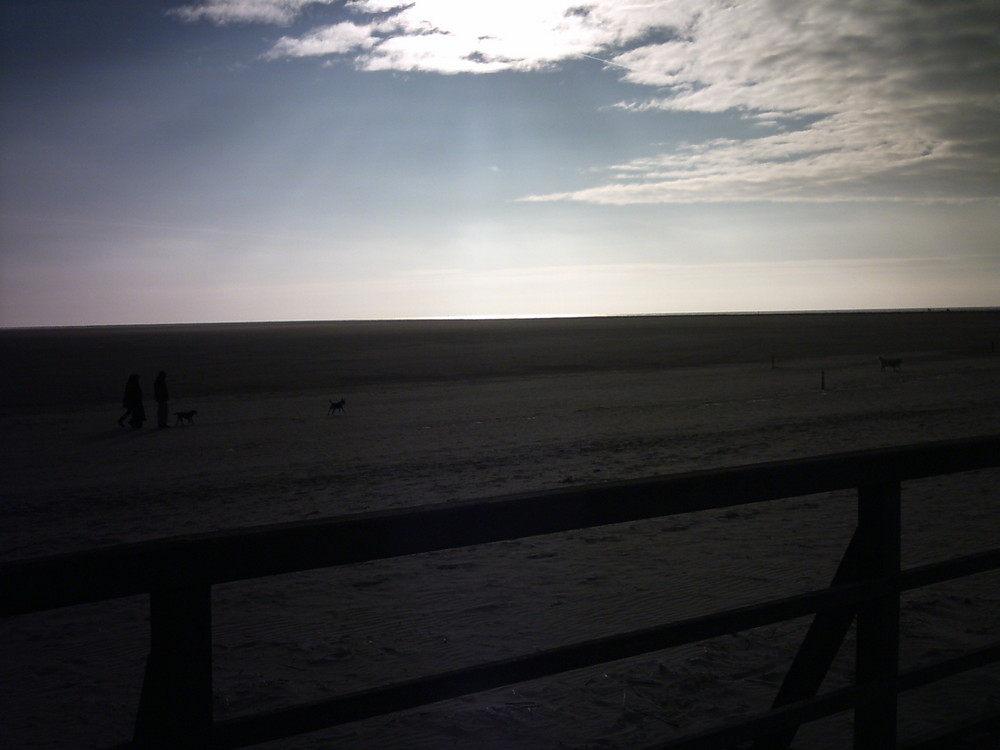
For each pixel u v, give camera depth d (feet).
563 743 14.05
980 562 10.00
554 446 61.05
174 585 5.75
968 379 119.65
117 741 15.33
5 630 22.97
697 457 52.85
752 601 22.12
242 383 153.99
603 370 166.20
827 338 298.15
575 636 19.79
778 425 69.72
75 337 586.04
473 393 119.85
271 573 6.09
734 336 335.67
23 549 34.96
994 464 10.16
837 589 8.74
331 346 326.65
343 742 14.48
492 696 16.26
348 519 6.40
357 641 20.18
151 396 132.67
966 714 14.44
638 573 25.55
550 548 29.63
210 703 5.98
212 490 48.75
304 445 70.13
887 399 92.32
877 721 9.23
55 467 63.41
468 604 23.00
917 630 18.88
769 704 15.40
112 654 20.75
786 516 33.68
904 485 38.58
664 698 15.80
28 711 16.84
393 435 74.23
